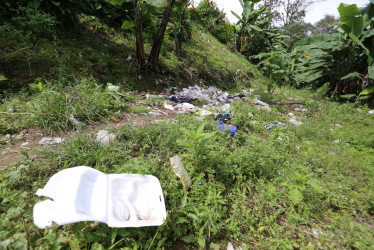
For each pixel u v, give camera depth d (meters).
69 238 1.34
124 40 6.23
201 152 2.24
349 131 4.06
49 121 2.85
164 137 2.79
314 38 8.00
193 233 1.65
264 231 1.74
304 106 6.19
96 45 5.40
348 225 1.73
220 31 12.76
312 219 1.87
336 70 7.81
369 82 6.82
